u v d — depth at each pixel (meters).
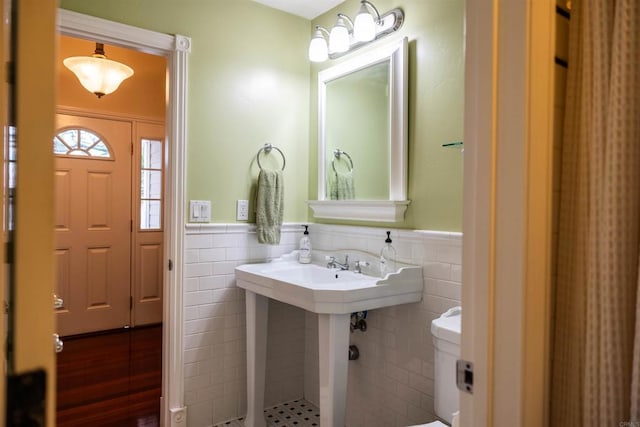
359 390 2.25
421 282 1.92
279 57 2.60
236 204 2.44
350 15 2.41
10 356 0.42
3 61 0.42
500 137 0.75
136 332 3.81
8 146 0.42
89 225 3.71
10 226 0.42
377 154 2.19
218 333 2.37
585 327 0.82
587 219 0.83
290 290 1.90
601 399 0.79
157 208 4.05
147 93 3.93
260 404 2.32
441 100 1.87
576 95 0.85
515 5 0.73
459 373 0.81
